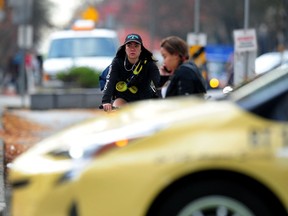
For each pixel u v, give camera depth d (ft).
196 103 51.26
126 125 49.65
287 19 246.27
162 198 46.47
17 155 99.19
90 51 195.11
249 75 114.32
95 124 53.57
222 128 46.57
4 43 535.19
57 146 51.47
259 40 347.56
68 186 48.29
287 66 57.06
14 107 182.29
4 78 329.11
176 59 71.05
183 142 46.24
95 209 46.44
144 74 76.69
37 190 49.49
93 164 47.01
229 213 46.19
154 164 45.93
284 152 45.60
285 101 47.14
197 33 155.74
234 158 45.47
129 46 75.66
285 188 45.50
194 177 46.24
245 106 47.47
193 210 46.11
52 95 176.65
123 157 46.65
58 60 193.26
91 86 187.93
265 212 46.16
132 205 45.98
